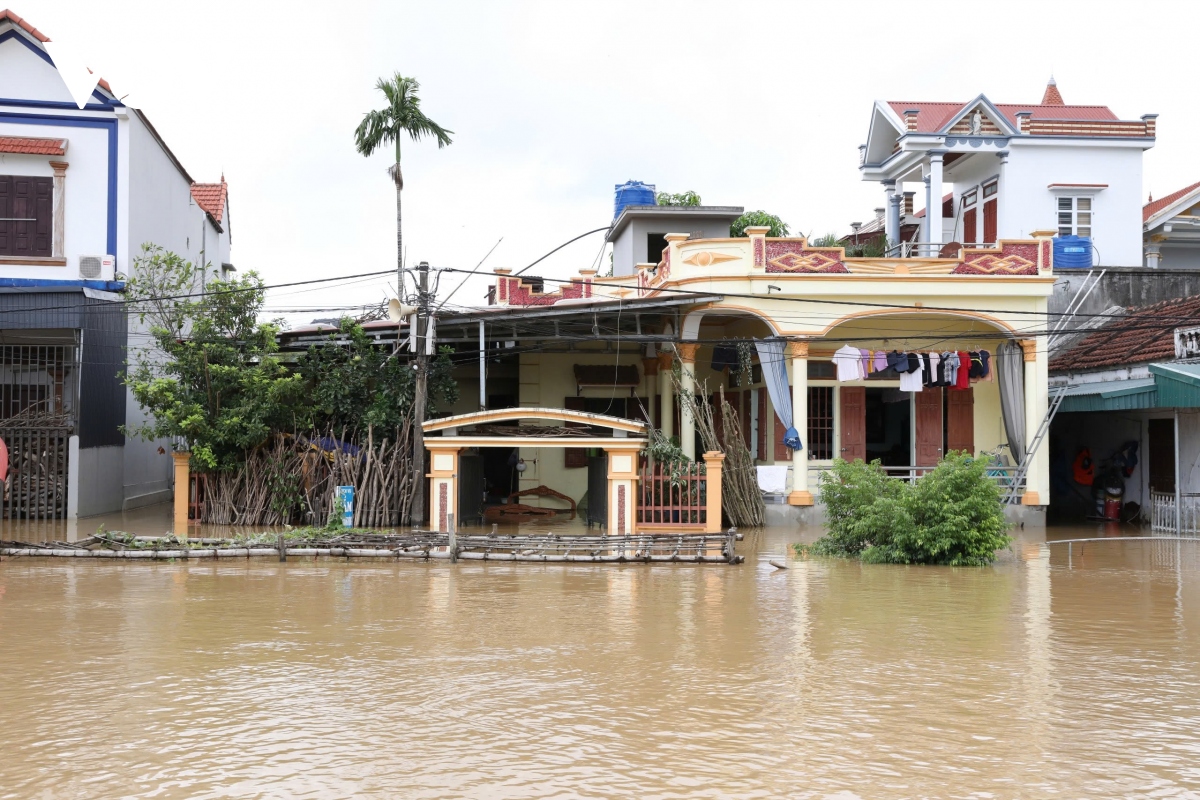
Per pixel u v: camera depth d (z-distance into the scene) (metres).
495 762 6.41
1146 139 30.12
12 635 10.45
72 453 23.03
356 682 8.46
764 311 23.50
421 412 21.95
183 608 12.17
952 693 8.16
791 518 23.75
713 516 20.23
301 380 22.64
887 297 23.53
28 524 22.09
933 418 25.92
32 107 24.88
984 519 16.75
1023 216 29.91
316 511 21.92
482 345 22.31
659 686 8.35
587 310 22.42
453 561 16.80
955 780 6.11
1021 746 6.78
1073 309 27.88
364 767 6.31
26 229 24.91
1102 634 10.72
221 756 6.53
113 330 24.91
